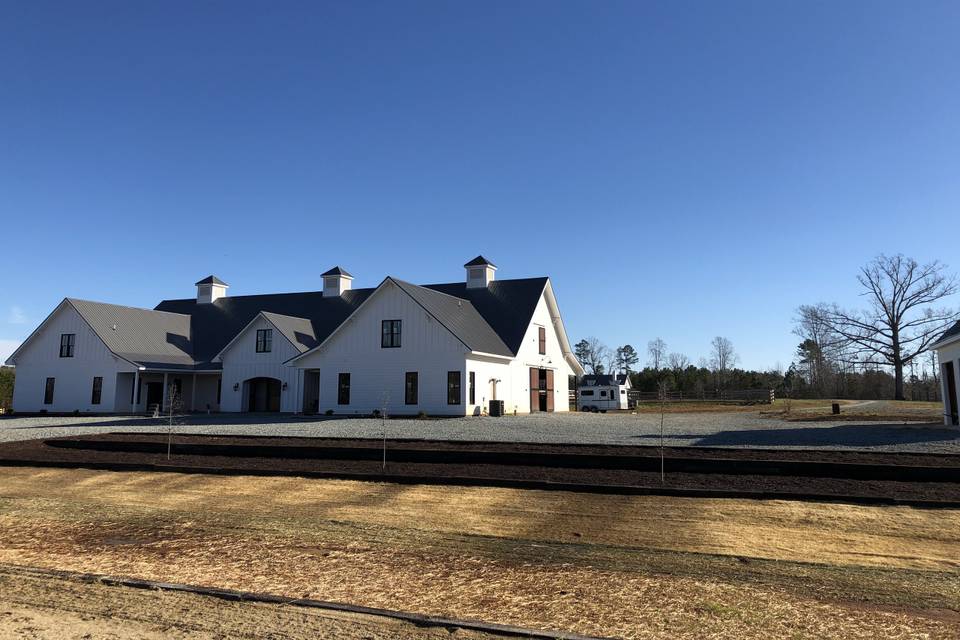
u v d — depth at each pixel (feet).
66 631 18.98
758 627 18.95
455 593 22.41
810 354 241.76
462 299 115.75
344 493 38.83
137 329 121.60
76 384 115.85
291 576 24.58
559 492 36.99
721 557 26.12
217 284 141.18
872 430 64.54
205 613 20.52
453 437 60.39
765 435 60.44
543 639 18.37
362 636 18.56
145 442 54.95
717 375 254.68
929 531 28.27
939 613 19.99
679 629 18.90
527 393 112.57
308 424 79.46
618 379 160.76
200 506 37.19
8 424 87.10
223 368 115.85
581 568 25.00
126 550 28.73
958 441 51.75
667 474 39.24
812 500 33.12
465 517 33.17
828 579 23.35
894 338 175.52
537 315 117.70
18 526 33.47
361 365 99.30
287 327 114.83
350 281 134.00
